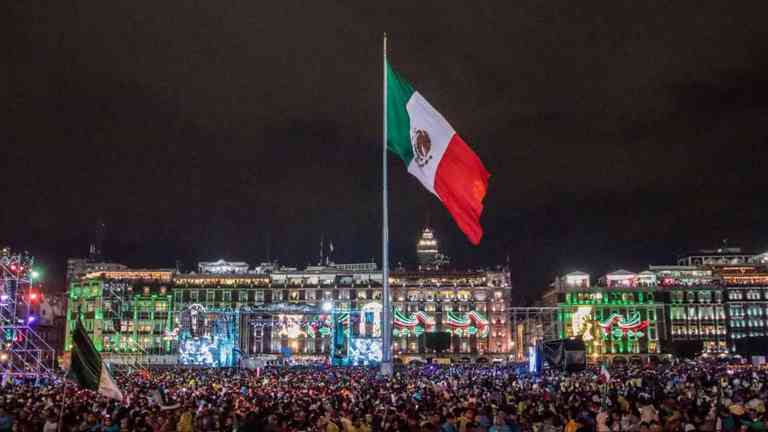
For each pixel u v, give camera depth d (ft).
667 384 203.92
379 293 650.43
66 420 90.12
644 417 93.66
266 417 92.99
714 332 652.07
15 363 321.93
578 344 202.18
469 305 650.02
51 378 253.44
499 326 645.10
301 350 623.77
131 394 150.30
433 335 355.77
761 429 84.84
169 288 643.45
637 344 646.33
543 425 87.81
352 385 185.78
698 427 82.69
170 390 180.55
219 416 96.68
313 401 126.52
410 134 136.87
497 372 308.19
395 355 623.36
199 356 490.49
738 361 523.29
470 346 638.94
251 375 282.77
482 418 86.99
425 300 648.79
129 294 633.61
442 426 81.46
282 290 654.12
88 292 631.56
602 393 144.05
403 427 78.69
